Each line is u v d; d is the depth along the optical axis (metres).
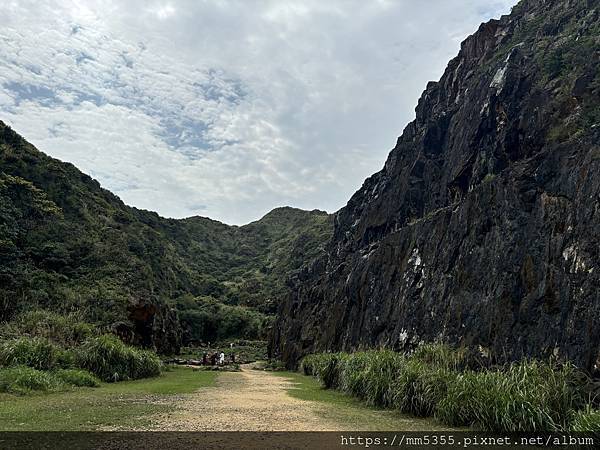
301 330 43.84
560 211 16.64
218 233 145.00
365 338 30.12
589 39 26.75
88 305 36.72
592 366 12.76
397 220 37.06
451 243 23.75
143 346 35.78
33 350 17.69
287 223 154.12
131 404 12.63
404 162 41.50
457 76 42.34
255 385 20.70
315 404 13.74
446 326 21.36
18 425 9.08
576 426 7.99
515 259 18.06
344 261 43.72
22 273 39.34
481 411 9.66
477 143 30.81
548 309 15.50
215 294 96.06
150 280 52.03
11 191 48.41
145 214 119.56
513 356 16.09
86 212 57.84
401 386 12.16
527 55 31.55
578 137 18.56
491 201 21.14
